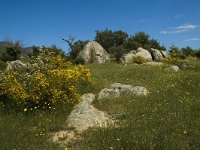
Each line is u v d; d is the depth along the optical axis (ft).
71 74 52.54
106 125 40.70
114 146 33.06
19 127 40.73
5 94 49.52
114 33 265.54
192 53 172.45
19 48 140.36
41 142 36.47
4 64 95.71
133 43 232.94
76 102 49.14
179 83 63.62
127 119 42.88
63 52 148.66
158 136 35.09
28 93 47.55
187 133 35.99
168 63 111.65
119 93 55.47
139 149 32.42
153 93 56.24
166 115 42.93
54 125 41.09
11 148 34.55
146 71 84.94
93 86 60.49
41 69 55.31
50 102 47.83
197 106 46.09
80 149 33.47
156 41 244.63
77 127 41.34
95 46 165.27
